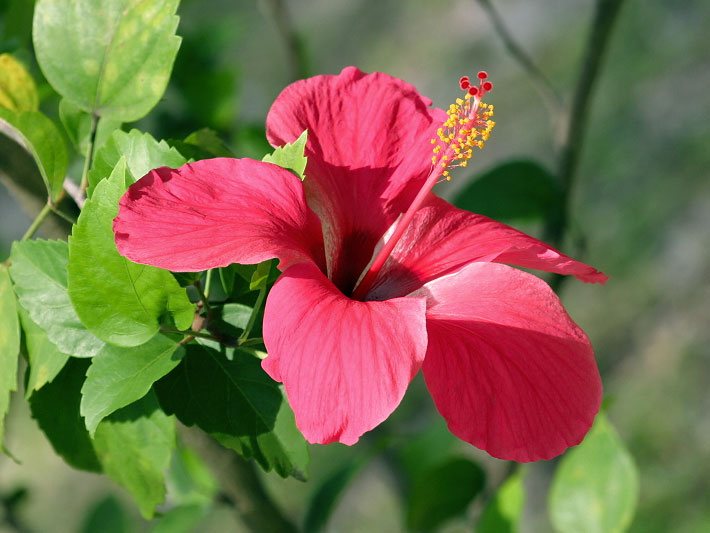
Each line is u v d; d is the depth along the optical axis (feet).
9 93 1.49
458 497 1.88
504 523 1.80
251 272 1.33
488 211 1.92
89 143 1.44
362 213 1.46
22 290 1.35
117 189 1.27
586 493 1.71
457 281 1.41
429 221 1.47
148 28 1.43
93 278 1.28
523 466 1.80
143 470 1.44
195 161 1.36
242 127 2.13
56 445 1.44
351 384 1.23
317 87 1.45
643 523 3.88
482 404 1.30
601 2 1.89
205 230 1.28
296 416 1.23
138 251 1.26
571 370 1.33
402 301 1.28
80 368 1.44
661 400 4.22
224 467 1.58
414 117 1.47
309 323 1.26
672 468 4.02
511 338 1.34
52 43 1.44
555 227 1.95
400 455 2.12
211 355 1.36
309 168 1.42
